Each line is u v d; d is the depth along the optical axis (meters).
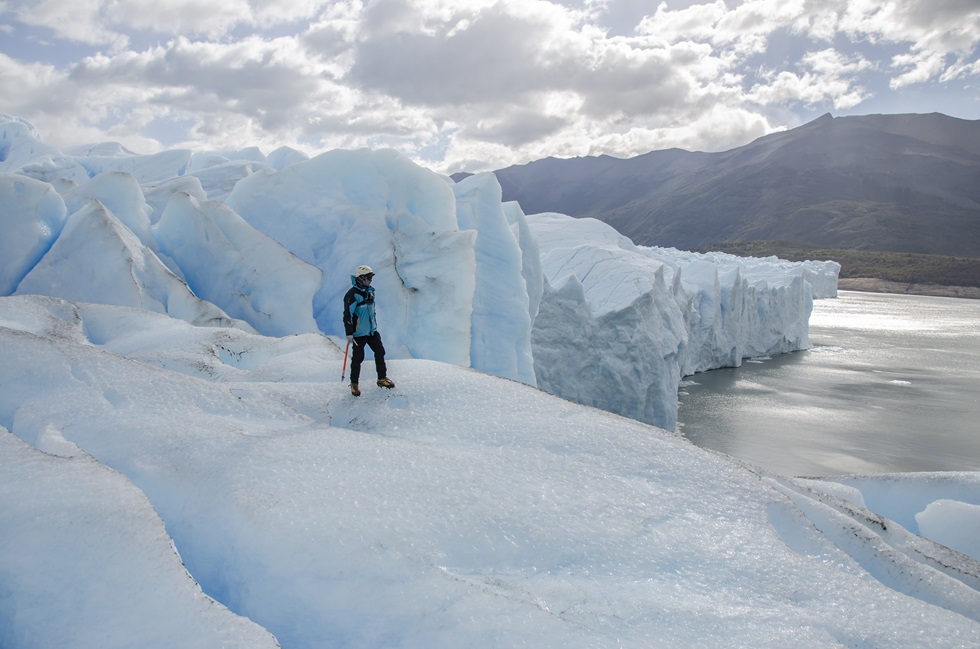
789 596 4.29
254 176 17.09
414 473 5.16
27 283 11.66
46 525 3.82
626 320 31.70
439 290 15.30
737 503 5.41
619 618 3.79
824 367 49.66
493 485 5.15
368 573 3.87
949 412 35.41
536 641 3.43
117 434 5.37
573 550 4.47
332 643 3.57
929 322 81.38
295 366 8.09
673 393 33.53
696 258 75.00
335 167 17.30
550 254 40.16
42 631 3.24
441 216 16.94
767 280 57.53
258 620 3.79
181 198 14.32
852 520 5.93
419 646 3.43
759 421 33.66
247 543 4.16
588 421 6.66
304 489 4.68
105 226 12.02
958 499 8.40
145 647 3.13
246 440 5.47
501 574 4.14
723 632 3.76
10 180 12.78
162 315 10.03
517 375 18.66
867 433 31.38
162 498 4.71
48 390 6.04
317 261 15.86
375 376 7.71
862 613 4.18
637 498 5.28
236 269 13.88
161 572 3.59
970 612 5.07
